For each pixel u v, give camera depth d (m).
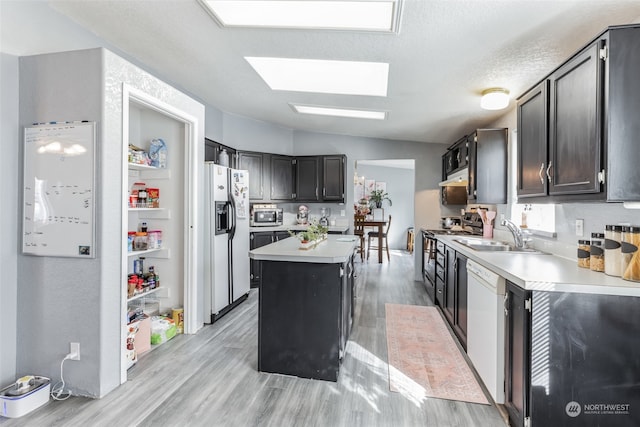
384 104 3.71
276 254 2.39
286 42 2.51
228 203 3.76
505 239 3.43
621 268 1.64
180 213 3.18
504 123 3.63
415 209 5.55
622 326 1.50
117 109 2.20
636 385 1.50
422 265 5.21
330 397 2.10
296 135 6.10
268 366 2.41
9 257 2.12
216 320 3.51
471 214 4.41
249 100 4.29
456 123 4.19
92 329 2.08
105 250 2.11
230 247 3.82
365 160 5.87
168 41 2.73
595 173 1.56
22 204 2.15
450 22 1.96
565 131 1.84
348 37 2.31
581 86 1.68
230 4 2.16
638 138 1.46
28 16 2.19
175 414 1.91
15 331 2.16
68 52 2.11
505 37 2.05
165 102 2.70
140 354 2.67
